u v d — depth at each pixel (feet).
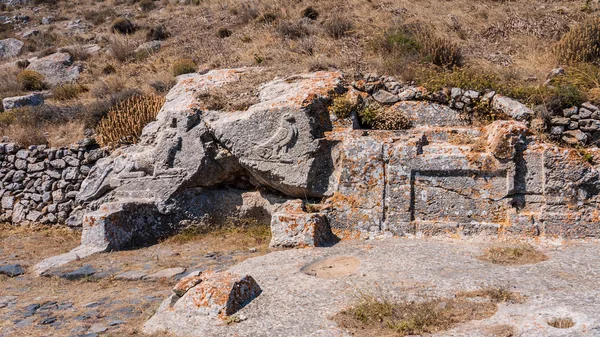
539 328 16.80
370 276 22.91
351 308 19.71
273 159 32.73
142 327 20.76
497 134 28.17
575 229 26.99
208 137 35.12
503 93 34.53
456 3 59.72
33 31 90.58
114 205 34.24
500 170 28.09
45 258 33.50
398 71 38.04
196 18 76.95
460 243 27.43
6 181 43.93
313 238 28.45
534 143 28.25
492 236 27.84
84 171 41.32
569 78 36.14
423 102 34.40
